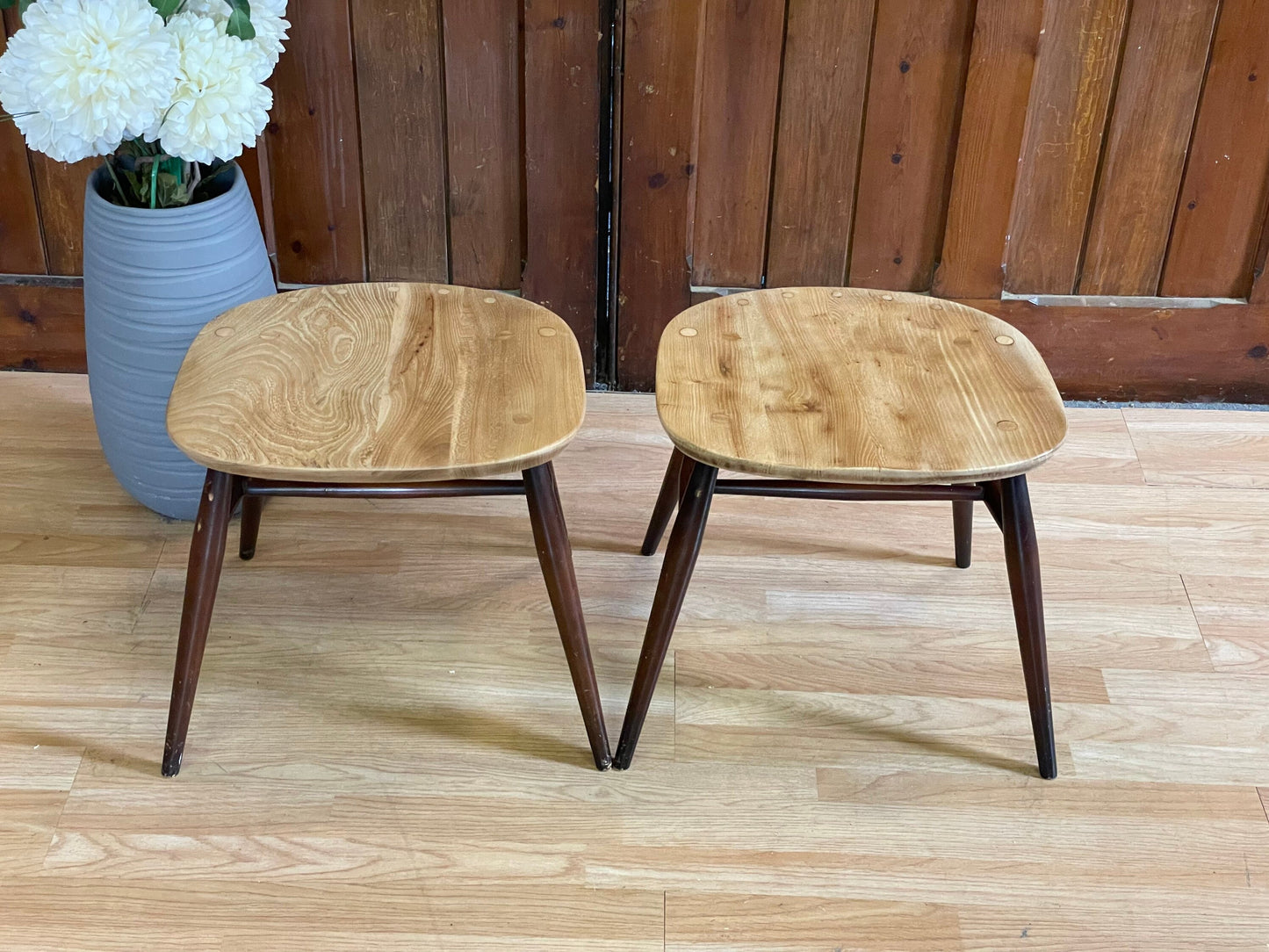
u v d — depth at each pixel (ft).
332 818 4.20
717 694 4.75
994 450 3.76
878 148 5.90
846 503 5.87
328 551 5.46
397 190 6.12
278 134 5.92
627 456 6.16
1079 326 6.38
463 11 5.54
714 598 5.23
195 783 4.31
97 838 4.09
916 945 3.83
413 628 5.04
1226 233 6.10
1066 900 3.98
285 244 6.29
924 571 5.44
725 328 4.45
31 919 3.83
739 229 6.20
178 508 5.52
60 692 4.66
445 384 4.03
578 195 5.98
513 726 4.60
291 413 3.86
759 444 3.75
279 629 5.01
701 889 3.99
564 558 4.04
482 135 5.91
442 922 3.86
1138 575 5.40
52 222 6.15
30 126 4.31
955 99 5.74
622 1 5.42
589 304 6.36
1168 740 4.57
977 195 5.96
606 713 4.66
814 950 3.81
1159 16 5.47
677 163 5.86
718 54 5.63
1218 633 5.08
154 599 5.14
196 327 4.99
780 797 4.32
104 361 5.08
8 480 5.82
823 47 5.61
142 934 3.79
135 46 4.14
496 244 6.30
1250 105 5.70
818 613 5.17
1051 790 4.36
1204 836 4.20
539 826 4.19
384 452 3.66
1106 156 5.89
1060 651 4.98
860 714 4.67
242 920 3.85
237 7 4.56
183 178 5.06
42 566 5.30
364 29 5.62
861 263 6.29
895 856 4.12
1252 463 6.16
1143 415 6.54
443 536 5.58
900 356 4.29
